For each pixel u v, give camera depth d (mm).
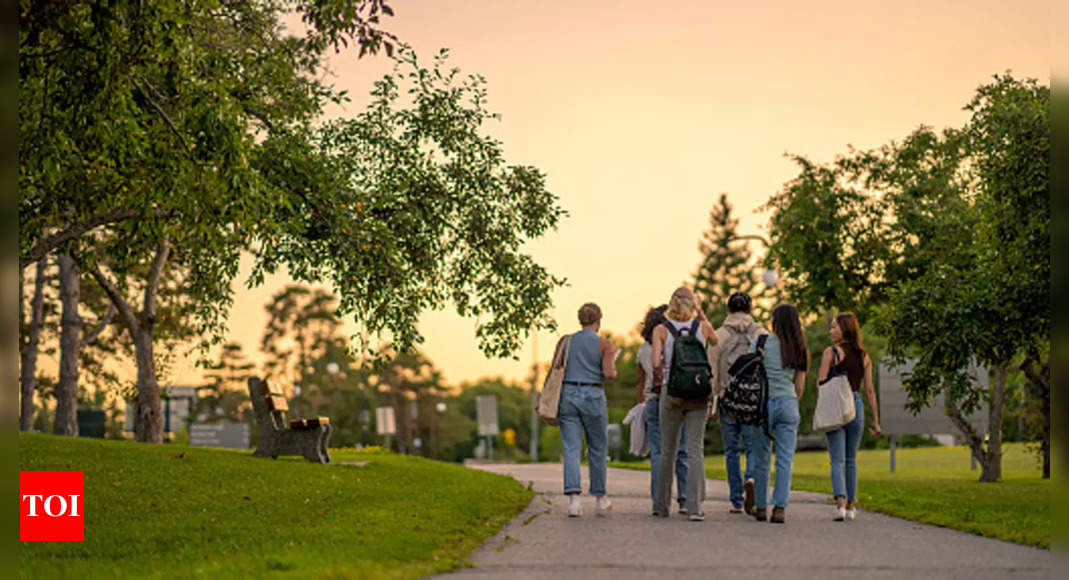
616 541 10453
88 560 10195
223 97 14719
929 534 11281
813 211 33062
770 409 12430
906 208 32344
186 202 14977
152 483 15672
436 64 24047
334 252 20391
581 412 13055
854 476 13055
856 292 33750
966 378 24625
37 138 14391
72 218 20203
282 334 116875
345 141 23594
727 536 10898
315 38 14242
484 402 90500
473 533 11102
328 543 10031
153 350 33906
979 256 25875
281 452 21922
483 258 24328
